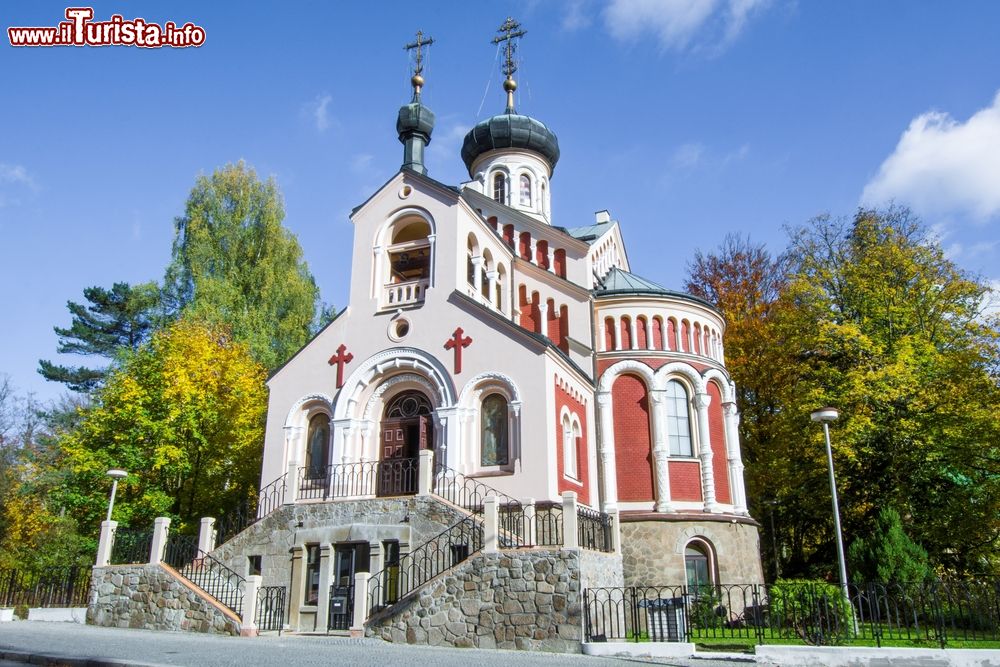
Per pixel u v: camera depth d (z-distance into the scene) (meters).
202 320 38.06
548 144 38.00
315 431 25.62
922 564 22.84
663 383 28.34
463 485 22.06
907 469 29.61
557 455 22.92
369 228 26.98
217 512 31.52
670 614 15.93
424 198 26.41
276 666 12.15
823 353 32.75
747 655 14.42
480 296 26.47
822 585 18.91
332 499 20.89
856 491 31.03
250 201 45.19
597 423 27.80
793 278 35.91
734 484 28.73
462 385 23.58
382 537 19.67
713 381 29.69
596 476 26.73
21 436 49.38
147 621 19.62
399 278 29.02
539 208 37.53
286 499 21.17
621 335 29.17
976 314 32.53
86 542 28.08
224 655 13.48
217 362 33.28
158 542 20.69
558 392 24.08
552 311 29.62
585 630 16.08
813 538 35.19
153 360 32.38
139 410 30.06
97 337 47.19
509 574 16.67
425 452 20.28
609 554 19.80
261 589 20.20
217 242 43.62
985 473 28.56
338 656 13.77
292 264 45.78
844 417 29.58
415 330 24.86
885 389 28.83
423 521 19.50
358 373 25.05
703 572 26.50
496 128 37.34
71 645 14.91
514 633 16.22
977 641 16.28
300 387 25.81
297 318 43.66
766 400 37.12
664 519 26.28
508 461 22.64
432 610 16.94
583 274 30.70
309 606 19.81
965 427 27.89
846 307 34.00
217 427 31.72
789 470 32.34
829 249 36.88
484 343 23.77
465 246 26.02
